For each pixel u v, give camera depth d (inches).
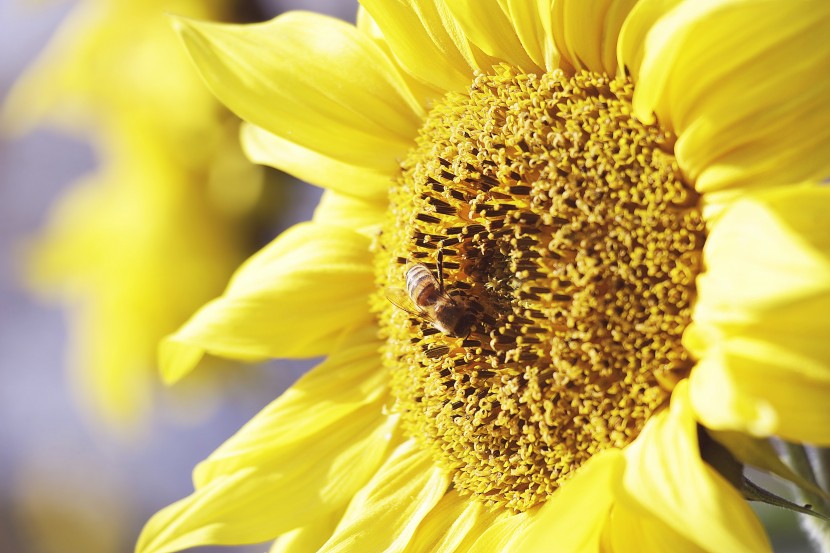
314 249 15.9
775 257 12.9
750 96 13.4
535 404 14.4
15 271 34.4
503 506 14.8
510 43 14.7
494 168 14.7
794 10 13.1
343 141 15.6
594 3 14.2
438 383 14.9
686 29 13.3
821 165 13.4
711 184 13.7
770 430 12.7
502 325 14.6
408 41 15.0
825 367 12.9
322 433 15.7
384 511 15.2
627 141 14.1
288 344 15.8
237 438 15.7
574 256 14.3
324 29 15.7
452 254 14.8
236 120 20.6
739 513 13.1
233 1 20.3
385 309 15.6
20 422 34.3
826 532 14.2
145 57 20.6
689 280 13.8
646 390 13.9
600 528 13.7
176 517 15.5
